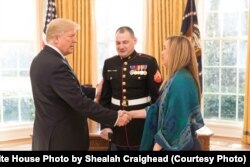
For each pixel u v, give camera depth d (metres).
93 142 3.37
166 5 4.03
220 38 4.18
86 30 4.12
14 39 4.15
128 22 4.39
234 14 4.11
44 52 1.96
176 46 1.83
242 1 4.06
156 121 1.93
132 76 2.42
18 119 4.21
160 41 4.08
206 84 4.29
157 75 2.39
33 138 2.06
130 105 2.40
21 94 4.23
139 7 4.33
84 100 1.95
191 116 1.76
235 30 4.12
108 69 2.54
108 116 2.02
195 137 1.84
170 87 1.77
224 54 4.19
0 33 4.07
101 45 4.44
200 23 4.22
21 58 4.21
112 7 4.40
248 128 3.80
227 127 4.12
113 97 2.49
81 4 4.09
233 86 4.17
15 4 4.13
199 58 3.86
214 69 4.24
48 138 1.93
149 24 4.13
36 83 1.94
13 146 3.88
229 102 4.19
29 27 4.23
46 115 1.94
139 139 2.40
